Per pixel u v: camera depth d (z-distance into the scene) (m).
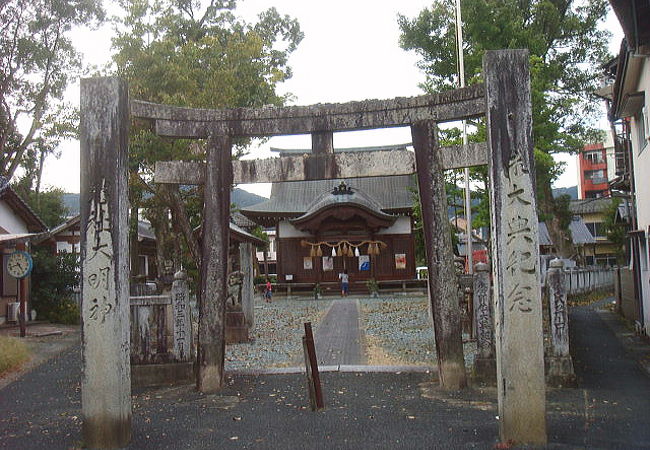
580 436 6.12
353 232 36.81
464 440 6.09
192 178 8.80
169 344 11.57
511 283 5.83
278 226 38.28
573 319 17.66
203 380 8.66
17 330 17.56
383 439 6.23
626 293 16.84
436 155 8.25
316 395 7.59
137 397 8.42
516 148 5.92
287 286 36.00
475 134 19.22
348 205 35.44
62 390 9.33
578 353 11.70
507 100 5.98
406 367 10.04
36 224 21.23
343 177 8.45
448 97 8.16
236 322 14.27
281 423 6.93
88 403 5.96
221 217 8.69
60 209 37.75
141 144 18.88
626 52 11.70
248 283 15.03
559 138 20.62
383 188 40.00
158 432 6.61
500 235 5.88
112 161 6.10
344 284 35.44
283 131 8.59
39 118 23.84
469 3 23.14
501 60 6.03
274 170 8.58
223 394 8.42
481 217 19.98
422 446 5.96
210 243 8.70
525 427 5.77
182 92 19.36
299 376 9.64
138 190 21.17
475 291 9.02
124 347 6.11
